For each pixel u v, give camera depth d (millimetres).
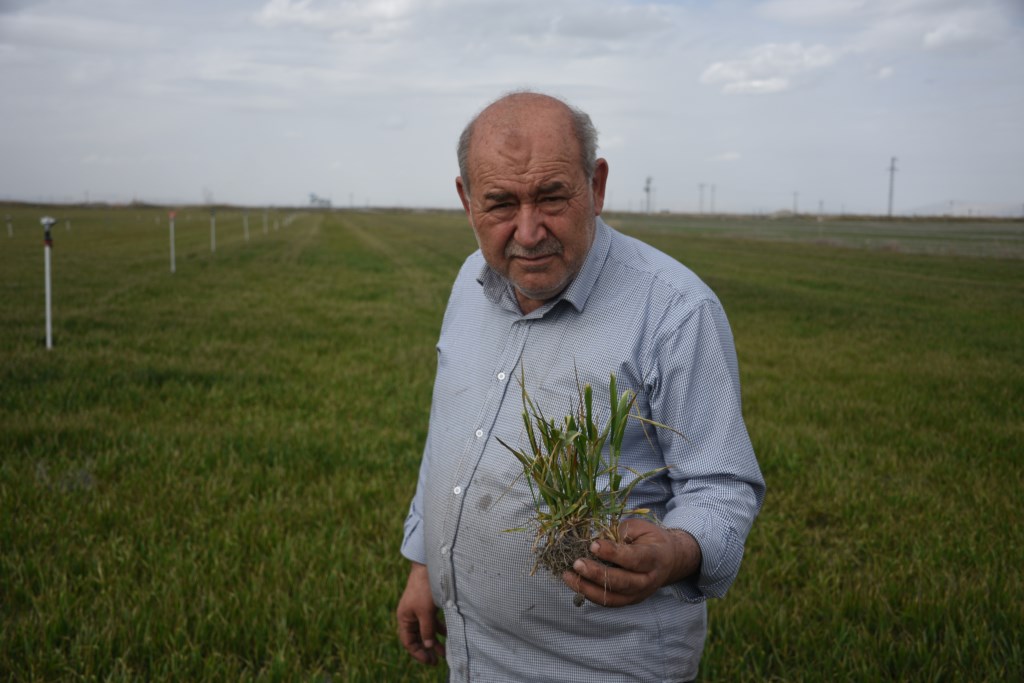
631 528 1727
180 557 4559
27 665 3521
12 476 5688
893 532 5258
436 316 16469
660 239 56438
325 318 15508
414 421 8070
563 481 1818
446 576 2201
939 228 88750
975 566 4703
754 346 13000
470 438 2137
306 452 6742
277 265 28734
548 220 1862
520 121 1847
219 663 3562
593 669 2027
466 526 2113
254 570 4535
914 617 4012
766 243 51906
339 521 5379
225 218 97688
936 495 5910
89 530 4949
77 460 6195
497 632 2125
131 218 86312
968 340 13766
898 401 9102
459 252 40188
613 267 2033
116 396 8344
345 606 4109
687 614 2059
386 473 6359
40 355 10258
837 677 3596
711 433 1923
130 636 3730
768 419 8289
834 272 29141
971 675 3539
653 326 1951
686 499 1905
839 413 8438
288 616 4016
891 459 6762
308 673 3615
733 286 23516
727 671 3664
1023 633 3801
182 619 3871
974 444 7250
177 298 17750
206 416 7863
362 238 53812
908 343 13445
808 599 4312
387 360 11320
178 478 5930
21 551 4648
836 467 6602
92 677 3410
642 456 1980
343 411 8367
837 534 5375
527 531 2006
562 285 1942
